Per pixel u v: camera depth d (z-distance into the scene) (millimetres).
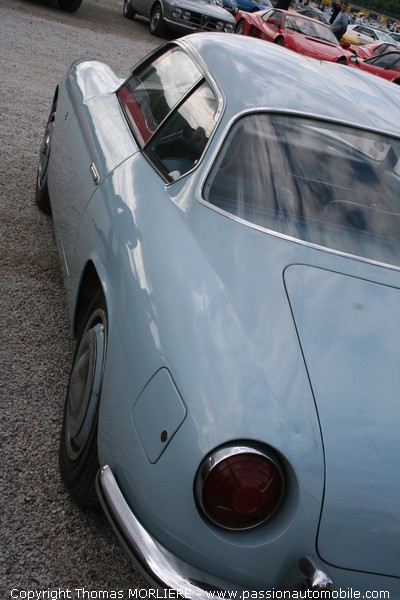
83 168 3002
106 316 2213
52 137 3938
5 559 2027
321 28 15242
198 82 2764
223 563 1592
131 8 14523
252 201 2213
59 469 2385
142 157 2666
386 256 2180
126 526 1676
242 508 1534
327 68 3062
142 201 2361
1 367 2865
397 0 68438
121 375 1884
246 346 1739
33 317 3297
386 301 2006
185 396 1661
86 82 3848
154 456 1652
